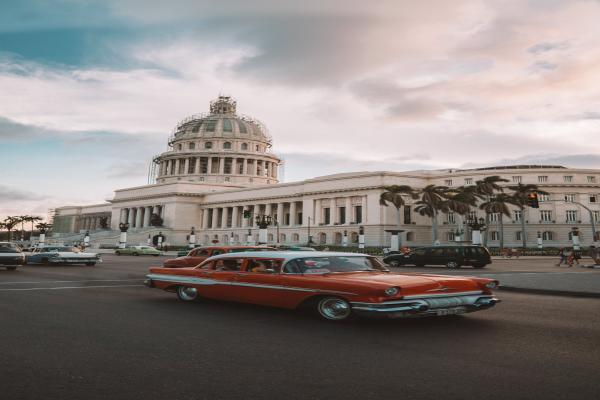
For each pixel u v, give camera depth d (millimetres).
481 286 9180
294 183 91500
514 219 80500
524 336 7828
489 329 8438
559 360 6309
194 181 112750
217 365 6070
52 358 6375
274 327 8539
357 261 9961
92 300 12234
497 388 5184
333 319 8969
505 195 69312
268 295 9719
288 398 4891
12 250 24891
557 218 78688
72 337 7672
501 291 16188
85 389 5164
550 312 10617
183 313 10109
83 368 5930
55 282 17531
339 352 6734
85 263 30812
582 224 78312
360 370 5848
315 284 8945
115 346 7070
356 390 5117
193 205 107562
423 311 8148
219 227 107562
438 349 6902
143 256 54625
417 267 35719
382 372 5766
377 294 8070
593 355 6582
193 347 7023
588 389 5152
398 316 8031
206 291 11062
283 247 39469
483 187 67375
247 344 7215
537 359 6352
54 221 147875
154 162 128000
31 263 30859
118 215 120938
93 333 7996
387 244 76438
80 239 105562
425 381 5422
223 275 10711
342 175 84500
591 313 10531
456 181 83000
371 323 8906
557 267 35031
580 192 79562
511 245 78062
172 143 125750
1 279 18625
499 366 6012
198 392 5066
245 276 10234
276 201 94688
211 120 121875
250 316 9719
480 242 56562
